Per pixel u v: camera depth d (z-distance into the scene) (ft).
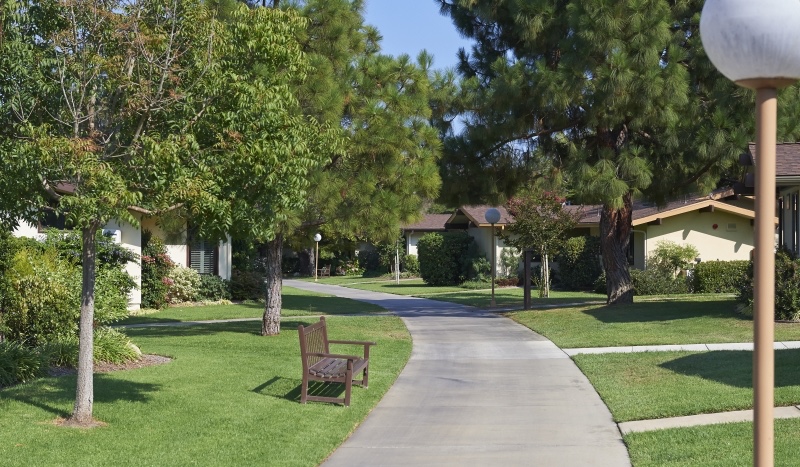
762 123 11.66
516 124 62.23
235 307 83.41
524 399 31.99
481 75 71.41
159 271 82.12
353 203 48.85
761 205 11.46
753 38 11.19
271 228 27.48
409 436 25.96
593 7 54.49
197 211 25.07
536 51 65.16
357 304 87.66
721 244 98.27
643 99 54.39
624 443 24.47
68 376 35.70
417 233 163.94
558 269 116.47
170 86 26.76
